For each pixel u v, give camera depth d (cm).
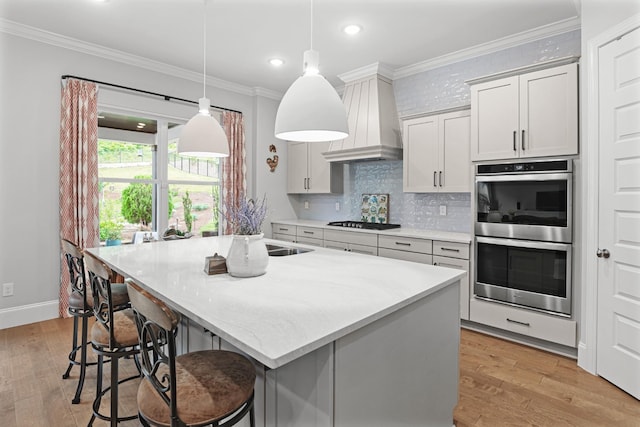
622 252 227
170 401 110
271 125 532
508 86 301
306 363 124
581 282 262
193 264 213
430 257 352
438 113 371
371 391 134
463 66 386
